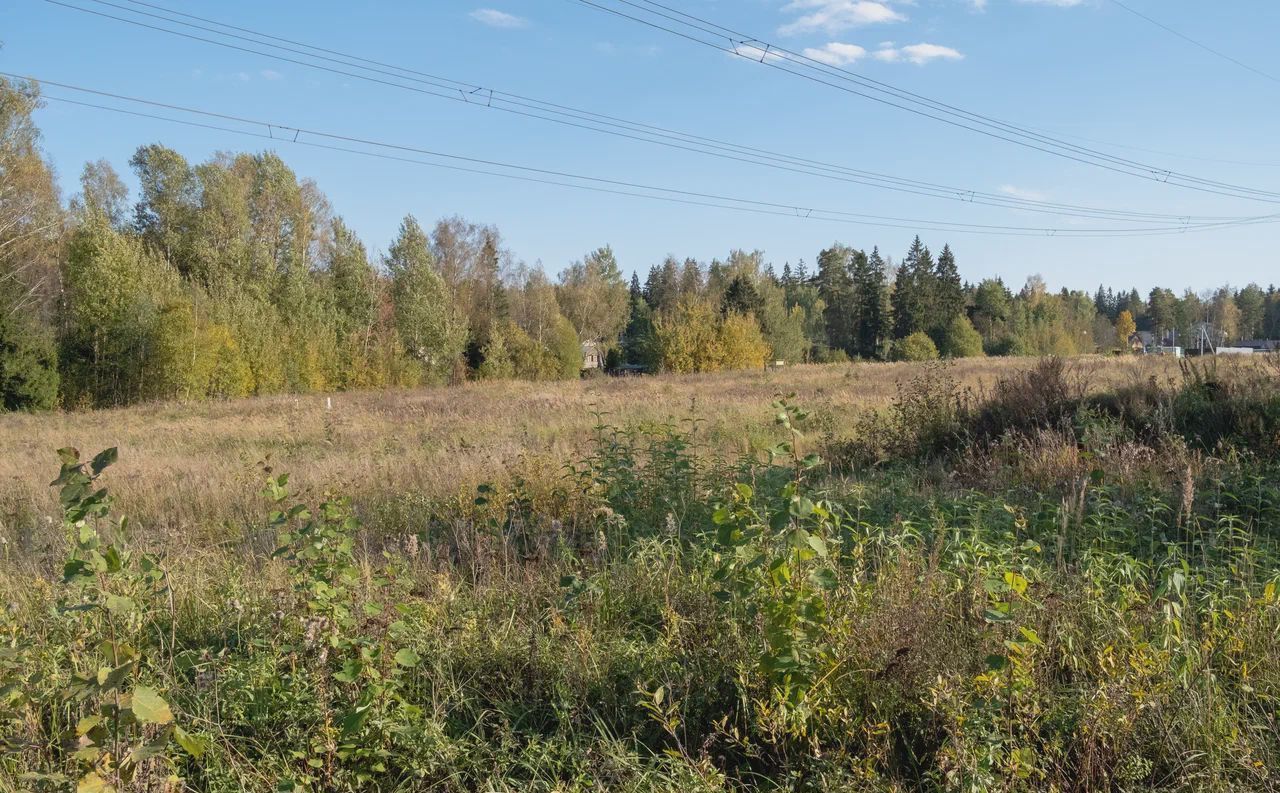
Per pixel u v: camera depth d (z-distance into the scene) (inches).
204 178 1718.8
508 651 167.5
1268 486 269.4
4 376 1152.2
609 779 130.3
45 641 171.6
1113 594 178.2
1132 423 377.4
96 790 102.4
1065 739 131.4
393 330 1863.9
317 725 138.1
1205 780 121.8
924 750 134.3
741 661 151.0
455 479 339.0
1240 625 155.3
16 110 1145.4
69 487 129.8
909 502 277.3
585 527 272.2
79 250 1339.8
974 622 150.1
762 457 398.3
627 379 1497.3
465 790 130.0
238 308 1472.7
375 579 177.0
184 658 169.2
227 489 358.9
